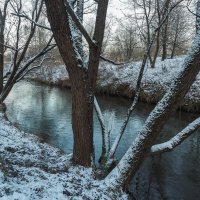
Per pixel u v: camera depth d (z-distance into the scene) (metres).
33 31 13.62
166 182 9.82
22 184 6.14
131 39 34.44
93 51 7.66
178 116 19.80
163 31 26.34
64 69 39.28
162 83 25.17
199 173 10.61
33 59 14.26
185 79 6.62
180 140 7.00
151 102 24.83
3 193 5.39
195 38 6.69
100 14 7.60
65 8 6.57
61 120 18.39
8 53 20.84
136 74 29.00
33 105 23.47
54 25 6.71
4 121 13.37
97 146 13.03
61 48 7.06
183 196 9.00
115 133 15.38
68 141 13.98
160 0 10.91
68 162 8.08
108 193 6.71
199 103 20.84
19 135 11.59
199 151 12.83
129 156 7.12
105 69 32.91
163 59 30.45
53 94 30.45
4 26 15.10
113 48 38.59
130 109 8.65
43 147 10.57
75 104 7.62
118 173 7.17
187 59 6.62
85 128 7.76
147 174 10.37
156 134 6.96
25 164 7.84
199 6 6.75
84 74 7.43
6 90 14.71
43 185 6.31
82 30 7.20
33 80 42.41
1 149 8.86
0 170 6.45
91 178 7.43
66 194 6.18
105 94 30.50
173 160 11.76
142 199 8.62
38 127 16.56
